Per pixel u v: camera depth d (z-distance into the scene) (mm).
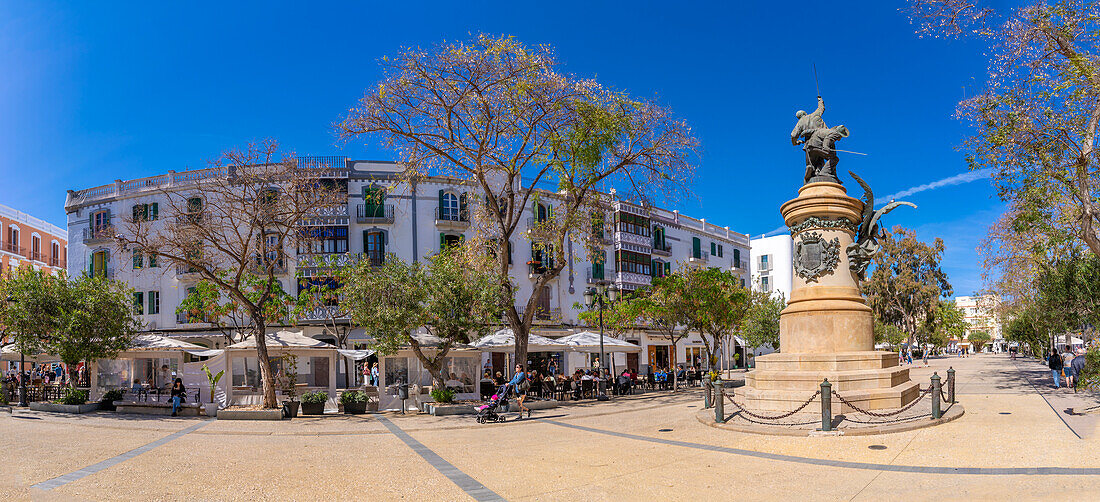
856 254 16391
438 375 21500
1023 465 8648
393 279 20422
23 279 22750
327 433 14930
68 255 38750
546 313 38844
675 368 28484
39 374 33469
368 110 21750
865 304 16500
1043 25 14805
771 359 16156
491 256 24047
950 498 7203
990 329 130500
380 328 20312
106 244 37156
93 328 22078
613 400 23375
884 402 14438
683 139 23938
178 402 20250
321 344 22000
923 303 60625
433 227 37125
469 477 9023
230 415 18609
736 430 12922
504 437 13516
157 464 10492
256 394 20844
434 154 23094
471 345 24047
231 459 10984
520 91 20641
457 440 13211
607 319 33719
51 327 22109
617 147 23391
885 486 7898
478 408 16938
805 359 15586
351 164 36594
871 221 16641
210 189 23828
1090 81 14758
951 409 14570
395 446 12461
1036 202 18188
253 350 20656
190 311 32719
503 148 22766
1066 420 12688
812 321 16078
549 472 9273
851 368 15367
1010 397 17859
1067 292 23797
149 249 21375
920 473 8508
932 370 37000
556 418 17312
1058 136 16188
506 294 22547
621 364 42469
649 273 45938
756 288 63688
